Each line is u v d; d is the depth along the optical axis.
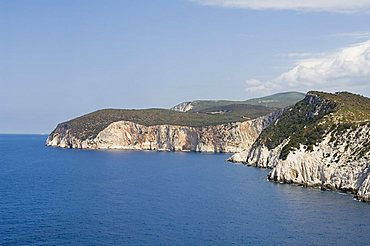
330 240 95.62
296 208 127.75
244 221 112.31
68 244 93.19
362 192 141.12
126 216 118.75
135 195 154.50
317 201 138.62
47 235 100.06
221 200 142.50
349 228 104.81
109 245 92.50
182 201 141.38
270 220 113.12
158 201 141.62
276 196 149.12
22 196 153.38
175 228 105.62
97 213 123.06
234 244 92.94
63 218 116.94
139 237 98.06
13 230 104.38
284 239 96.38
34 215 120.81
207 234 100.31
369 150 155.38
